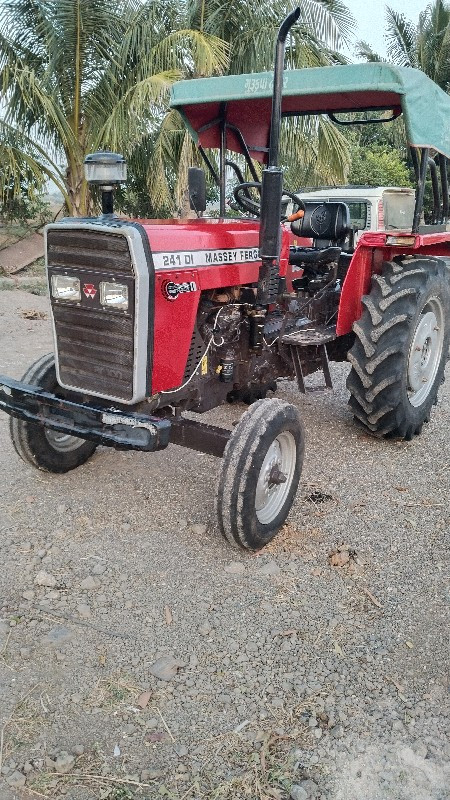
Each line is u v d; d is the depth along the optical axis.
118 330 3.21
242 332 3.98
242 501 3.20
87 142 10.99
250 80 4.03
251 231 3.95
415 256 5.00
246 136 4.96
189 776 2.24
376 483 4.30
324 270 5.28
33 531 3.65
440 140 4.36
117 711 2.49
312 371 5.16
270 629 2.94
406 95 3.82
